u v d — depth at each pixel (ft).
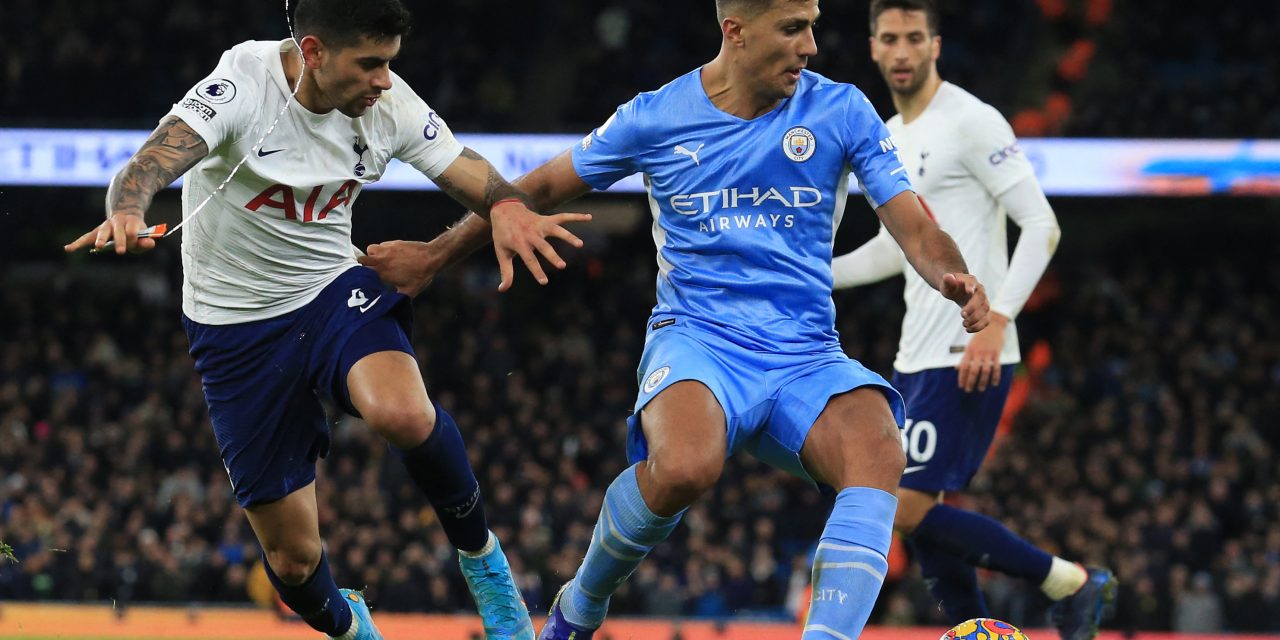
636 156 25.18
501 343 108.17
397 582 76.64
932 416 33.91
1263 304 118.52
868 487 22.76
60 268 126.52
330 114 25.18
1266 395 105.09
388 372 24.82
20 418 98.58
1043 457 95.55
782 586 80.64
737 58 24.16
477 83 124.26
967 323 22.29
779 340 24.32
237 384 26.30
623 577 24.27
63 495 90.84
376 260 26.48
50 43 120.47
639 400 24.02
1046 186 106.83
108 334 115.14
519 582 77.82
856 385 23.79
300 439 26.35
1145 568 80.43
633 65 124.57
